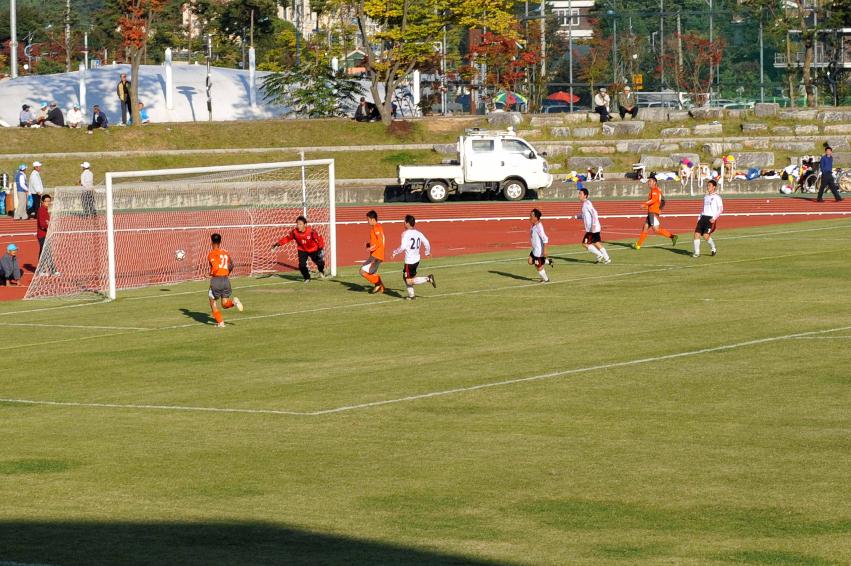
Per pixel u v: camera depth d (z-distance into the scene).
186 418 26.11
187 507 19.06
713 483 19.62
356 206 89.25
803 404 25.19
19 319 44.44
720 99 129.00
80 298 50.16
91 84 124.69
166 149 106.31
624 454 21.67
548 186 94.94
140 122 110.38
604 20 145.00
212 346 35.97
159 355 34.78
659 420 24.27
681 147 107.12
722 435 22.84
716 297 41.16
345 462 21.75
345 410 26.28
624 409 25.39
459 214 82.81
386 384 29.06
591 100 140.12
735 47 134.00
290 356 33.62
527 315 39.16
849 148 106.00
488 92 139.62
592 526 17.52
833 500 18.50
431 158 106.50
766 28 128.75
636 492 19.22
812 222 69.69
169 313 43.84
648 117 114.31
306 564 15.87
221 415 26.28
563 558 16.02
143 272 57.78
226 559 16.17
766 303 39.34
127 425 25.64
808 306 38.41
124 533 17.59
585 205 52.38
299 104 121.00
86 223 76.31
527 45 132.12
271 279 53.44
